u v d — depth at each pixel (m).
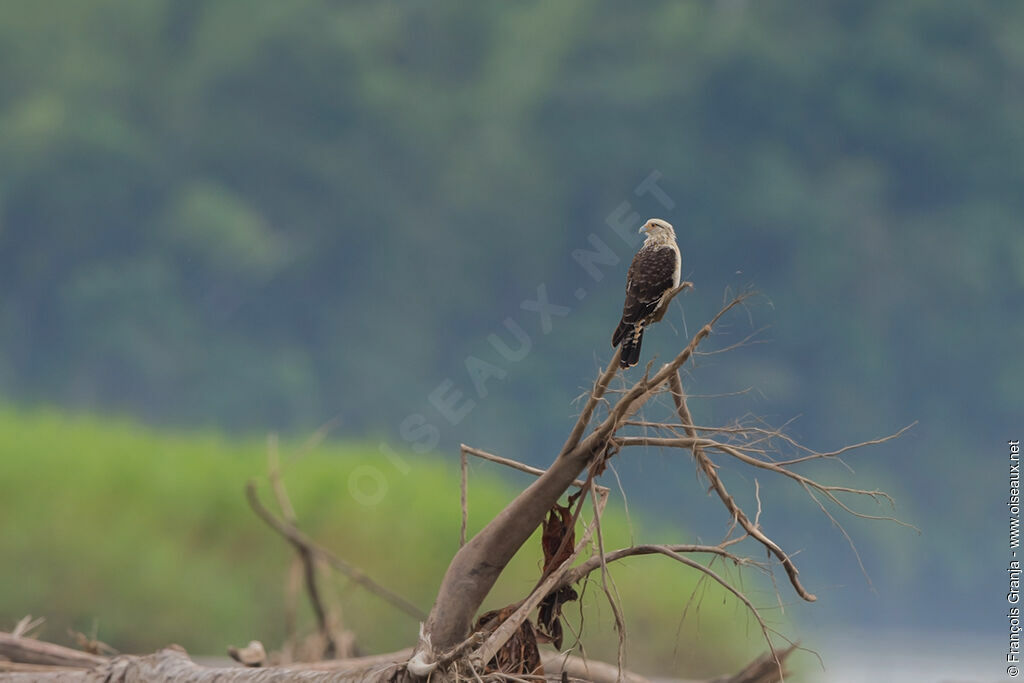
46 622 10.27
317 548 6.96
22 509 11.01
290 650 6.89
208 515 11.62
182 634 10.41
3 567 10.45
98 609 10.38
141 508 11.42
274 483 7.34
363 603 9.48
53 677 4.69
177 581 10.67
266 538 11.48
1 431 12.70
